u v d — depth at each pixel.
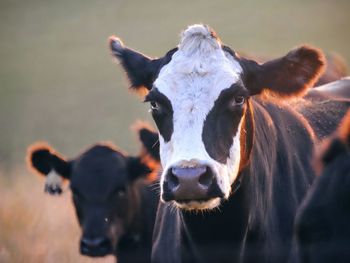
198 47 9.14
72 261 14.44
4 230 15.97
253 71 9.44
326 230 6.67
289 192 10.04
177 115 8.80
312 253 6.72
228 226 9.34
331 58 15.83
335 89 13.20
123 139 30.62
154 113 9.04
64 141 31.52
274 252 9.67
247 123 9.24
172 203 9.88
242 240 9.41
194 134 8.67
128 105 38.47
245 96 9.02
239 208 9.30
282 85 9.59
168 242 10.15
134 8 69.88
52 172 14.20
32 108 40.00
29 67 52.81
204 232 9.39
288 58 9.49
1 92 45.31
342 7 63.09
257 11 63.78
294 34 54.75
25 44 60.88
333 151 6.87
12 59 55.91
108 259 15.38
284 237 9.82
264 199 9.65
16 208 17.25
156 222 10.91
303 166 10.45
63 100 41.28
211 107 8.82
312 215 6.73
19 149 30.80
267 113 10.11
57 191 14.20
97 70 50.25
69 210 17.67
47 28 66.00
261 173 9.59
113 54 10.10
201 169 8.25
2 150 30.72
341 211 6.65
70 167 14.18
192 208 8.47
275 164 9.98
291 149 10.36
